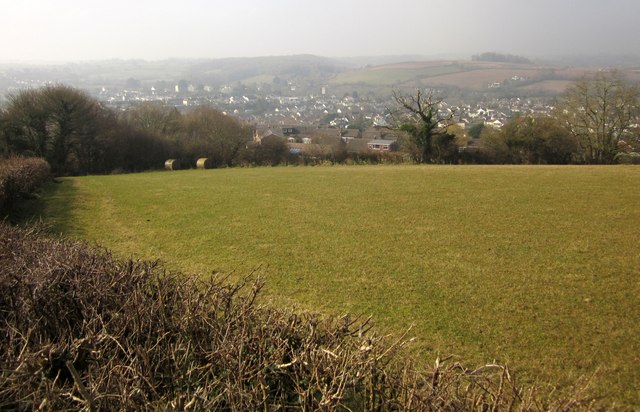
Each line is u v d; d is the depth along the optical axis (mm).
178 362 3611
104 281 4965
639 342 5562
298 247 10141
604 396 4301
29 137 33156
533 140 35156
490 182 18141
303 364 3561
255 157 39500
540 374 4977
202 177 24484
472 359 5336
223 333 4012
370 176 21875
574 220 11500
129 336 3955
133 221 13219
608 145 34500
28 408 3303
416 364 5223
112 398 3250
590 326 6008
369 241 10391
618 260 8461
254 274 8492
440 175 21078
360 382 3408
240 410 3156
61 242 7094
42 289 4590
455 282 7723
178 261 9469
